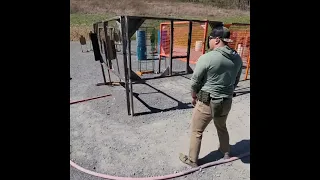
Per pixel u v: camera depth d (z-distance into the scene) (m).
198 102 2.83
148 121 4.50
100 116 4.73
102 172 2.97
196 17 29.61
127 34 4.32
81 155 3.34
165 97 5.94
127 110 4.89
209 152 3.43
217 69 2.56
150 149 3.51
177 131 4.09
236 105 5.40
